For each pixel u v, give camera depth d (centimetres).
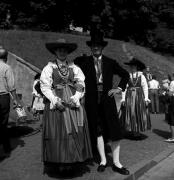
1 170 515
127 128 756
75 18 3244
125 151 651
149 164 577
